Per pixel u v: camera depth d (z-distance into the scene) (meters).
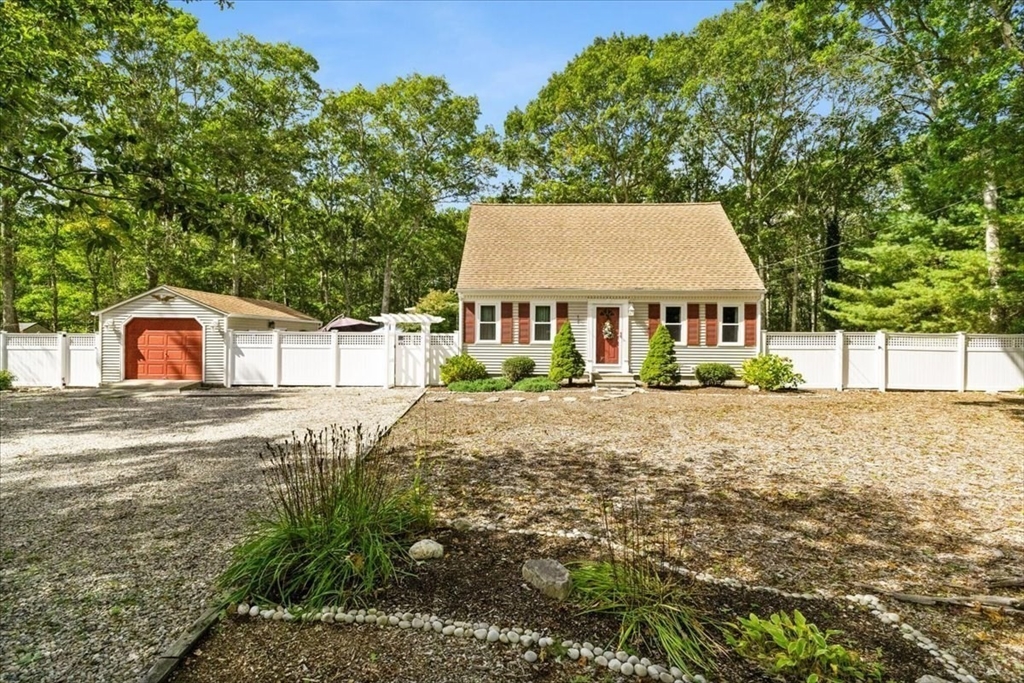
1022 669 2.62
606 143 26.69
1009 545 4.22
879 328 17.88
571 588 3.20
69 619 3.06
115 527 4.57
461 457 7.07
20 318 25.34
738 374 16.41
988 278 14.32
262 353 16.41
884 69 20.25
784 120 24.53
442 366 16.11
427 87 27.48
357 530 3.66
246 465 6.77
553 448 7.60
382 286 34.50
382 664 2.54
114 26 8.00
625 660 2.55
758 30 22.47
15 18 4.12
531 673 2.48
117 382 16.12
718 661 2.56
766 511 4.98
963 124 10.57
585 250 18.06
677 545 4.15
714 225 18.98
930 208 17.92
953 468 6.51
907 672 2.54
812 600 3.27
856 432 8.79
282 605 3.06
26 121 2.81
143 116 20.03
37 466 6.76
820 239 27.91
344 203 28.47
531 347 16.86
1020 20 10.58
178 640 2.73
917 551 4.10
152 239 21.73
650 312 16.75
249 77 24.28
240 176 23.78
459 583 3.36
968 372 14.30
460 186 29.44
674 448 7.60
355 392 14.91
